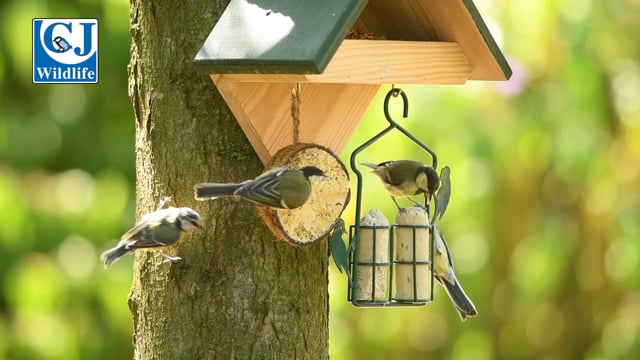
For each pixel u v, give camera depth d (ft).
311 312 26.16
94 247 47.47
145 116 26.23
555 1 46.06
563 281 52.60
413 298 27.78
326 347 26.68
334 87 26.21
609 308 53.11
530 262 50.60
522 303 51.49
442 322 50.90
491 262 49.80
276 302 25.64
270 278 25.61
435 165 28.60
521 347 52.29
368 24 28.17
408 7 26.81
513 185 48.78
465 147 45.73
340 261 25.61
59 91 50.08
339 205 25.32
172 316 25.62
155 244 24.45
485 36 26.20
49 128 49.75
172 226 24.59
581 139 48.60
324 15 23.45
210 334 25.40
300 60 22.84
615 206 51.21
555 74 47.32
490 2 46.21
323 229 25.18
